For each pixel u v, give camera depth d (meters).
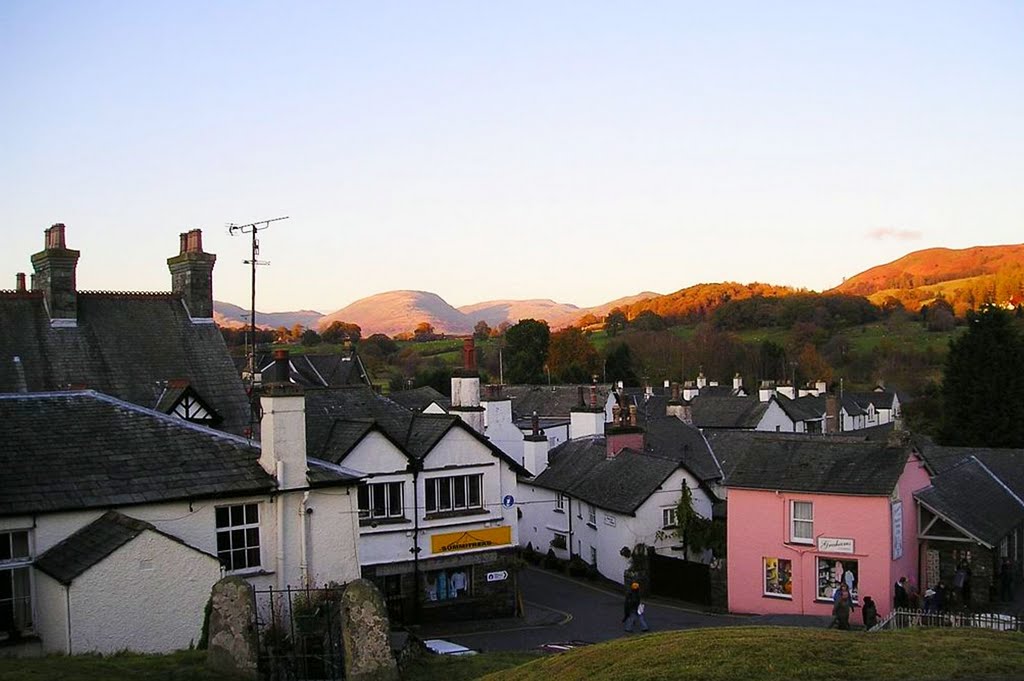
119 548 18.92
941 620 28.09
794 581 35.22
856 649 16.64
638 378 129.75
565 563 46.62
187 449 23.02
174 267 37.34
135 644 19.02
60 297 33.78
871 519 33.72
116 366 33.62
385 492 32.75
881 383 113.00
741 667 15.41
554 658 18.09
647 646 17.34
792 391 93.94
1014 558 40.56
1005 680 14.99
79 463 21.38
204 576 19.98
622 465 45.16
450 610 33.50
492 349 147.75
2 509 19.16
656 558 40.16
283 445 23.12
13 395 22.95
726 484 36.75
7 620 19.25
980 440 67.75
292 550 23.17
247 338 104.06
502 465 35.12
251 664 17.00
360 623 17.00
